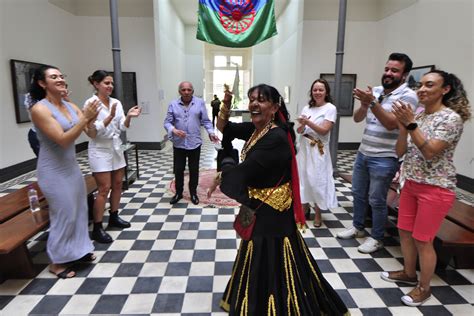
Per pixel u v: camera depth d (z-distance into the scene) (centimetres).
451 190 195
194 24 1191
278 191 164
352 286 234
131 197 425
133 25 715
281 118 167
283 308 161
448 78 189
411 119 184
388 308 210
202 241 304
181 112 379
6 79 490
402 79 253
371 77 753
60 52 640
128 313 204
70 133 216
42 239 307
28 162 546
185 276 246
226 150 185
